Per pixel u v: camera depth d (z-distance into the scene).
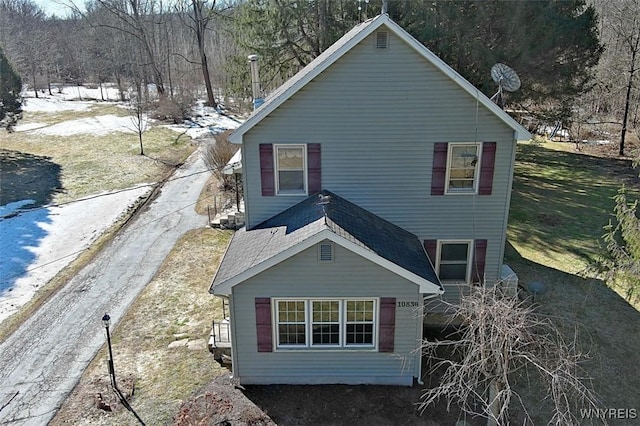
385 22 11.80
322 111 12.66
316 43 29.36
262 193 13.46
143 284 16.53
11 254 18.77
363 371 11.50
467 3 25.25
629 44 32.88
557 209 23.61
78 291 16.09
